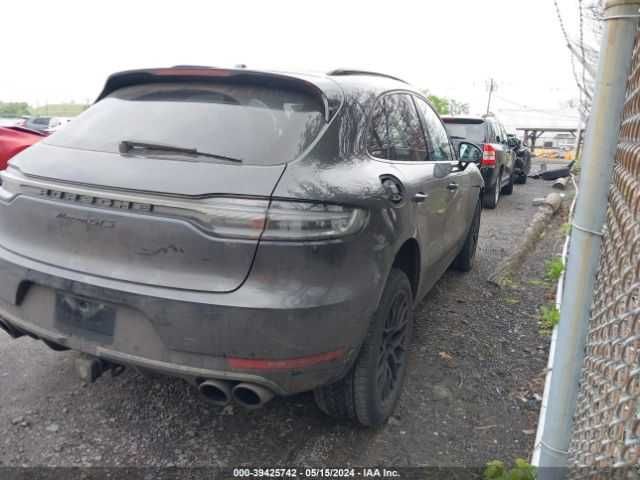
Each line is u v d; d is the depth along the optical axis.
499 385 3.25
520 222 8.35
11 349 3.42
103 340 2.21
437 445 2.67
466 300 4.63
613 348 1.64
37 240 2.37
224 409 2.89
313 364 2.12
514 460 2.57
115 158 2.29
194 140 2.26
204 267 2.05
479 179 5.05
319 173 2.18
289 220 2.02
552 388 1.95
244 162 2.15
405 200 2.74
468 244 5.19
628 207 1.57
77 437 2.61
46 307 2.35
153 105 2.52
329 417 2.86
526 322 4.19
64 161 2.38
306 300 2.03
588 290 1.82
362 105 2.67
